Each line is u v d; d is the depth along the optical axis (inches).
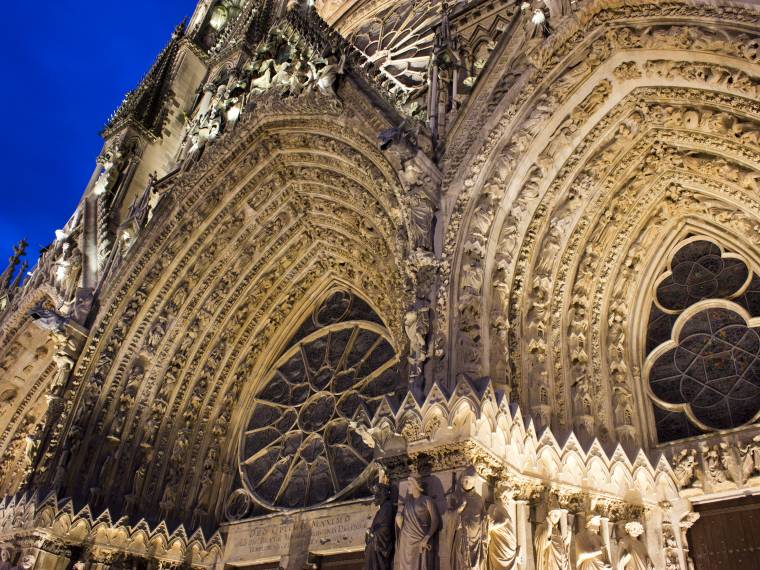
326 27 728.3
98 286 655.1
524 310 408.2
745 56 350.6
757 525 337.7
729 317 405.4
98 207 770.8
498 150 419.5
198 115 862.5
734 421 370.9
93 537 529.0
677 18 380.2
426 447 328.8
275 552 530.3
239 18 1035.9
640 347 426.9
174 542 559.8
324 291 667.4
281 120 596.1
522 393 379.2
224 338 650.8
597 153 439.2
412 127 463.8
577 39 421.1
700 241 441.1
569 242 435.8
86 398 585.3
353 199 568.1
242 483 602.2
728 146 400.2
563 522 343.0
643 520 360.5
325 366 617.0
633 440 382.3
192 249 647.1
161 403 613.0
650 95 419.5
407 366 393.1
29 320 726.5
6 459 721.0
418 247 400.2
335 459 548.7
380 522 329.4
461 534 294.4
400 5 864.9
